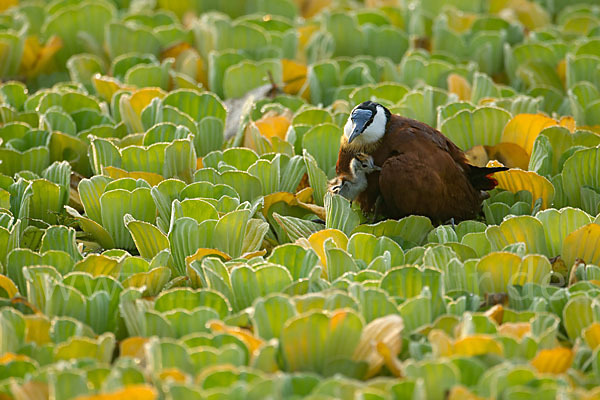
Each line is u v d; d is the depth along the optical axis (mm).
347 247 9141
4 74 15523
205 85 15812
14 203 10344
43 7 17938
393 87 13711
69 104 13398
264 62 14625
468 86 14156
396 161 10102
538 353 6973
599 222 9305
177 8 19250
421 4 19094
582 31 17594
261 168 10789
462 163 10648
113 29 15977
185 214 9609
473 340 6855
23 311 8062
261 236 9781
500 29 17188
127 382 6605
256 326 7281
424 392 6352
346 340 7012
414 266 8047
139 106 13023
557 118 13508
